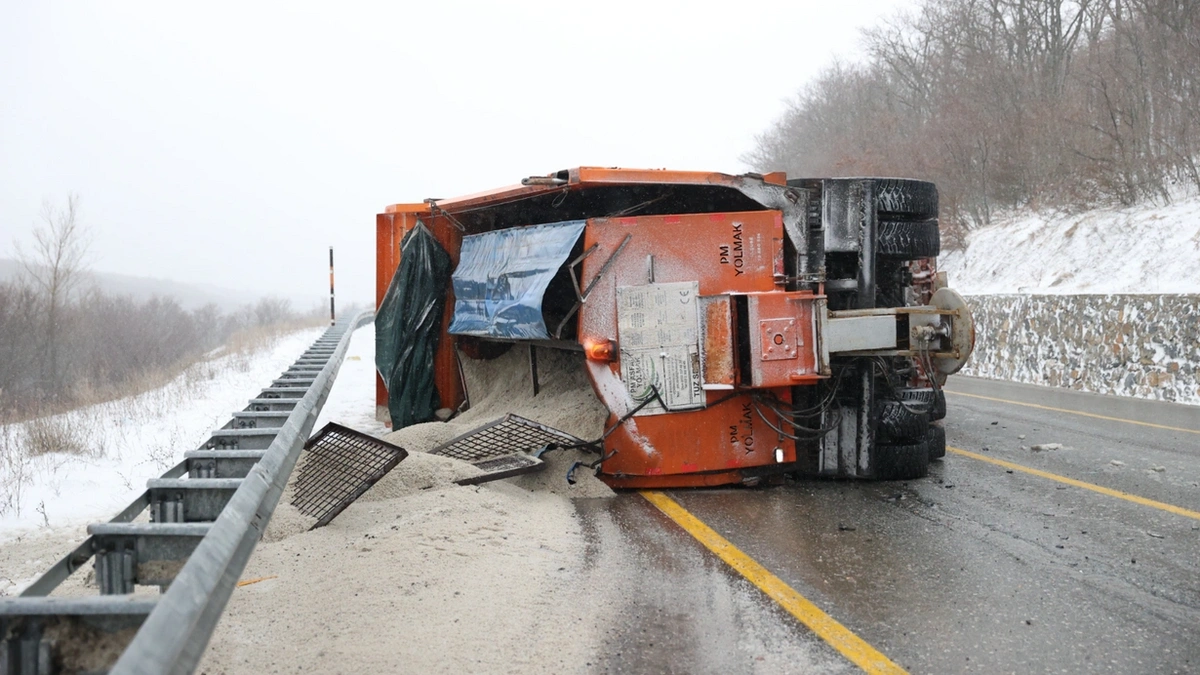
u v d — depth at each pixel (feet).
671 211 27.25
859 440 25.18
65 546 20.44
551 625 14.26
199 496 15.72
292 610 14.49
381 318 32.83
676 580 16.69
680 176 22.90
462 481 21.80
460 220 33.63
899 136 114.21
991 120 90.38
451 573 16.25
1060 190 78.69
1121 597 15.79
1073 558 18.11
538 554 17.88
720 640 13.87
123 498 25.40
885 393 25.71
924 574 17.12
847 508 22.31
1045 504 22.70
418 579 15.87
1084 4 96.43
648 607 15.25
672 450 23.72
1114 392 49.06
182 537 12.57
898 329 24.84
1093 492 24.04
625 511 21.91
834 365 24.47
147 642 7.93
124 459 30.94
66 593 16.17
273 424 24.25
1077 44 100.48
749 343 23.21
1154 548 18.75
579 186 23.95
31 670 9.23
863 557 18.19
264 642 13.28
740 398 23.99
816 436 24.47
